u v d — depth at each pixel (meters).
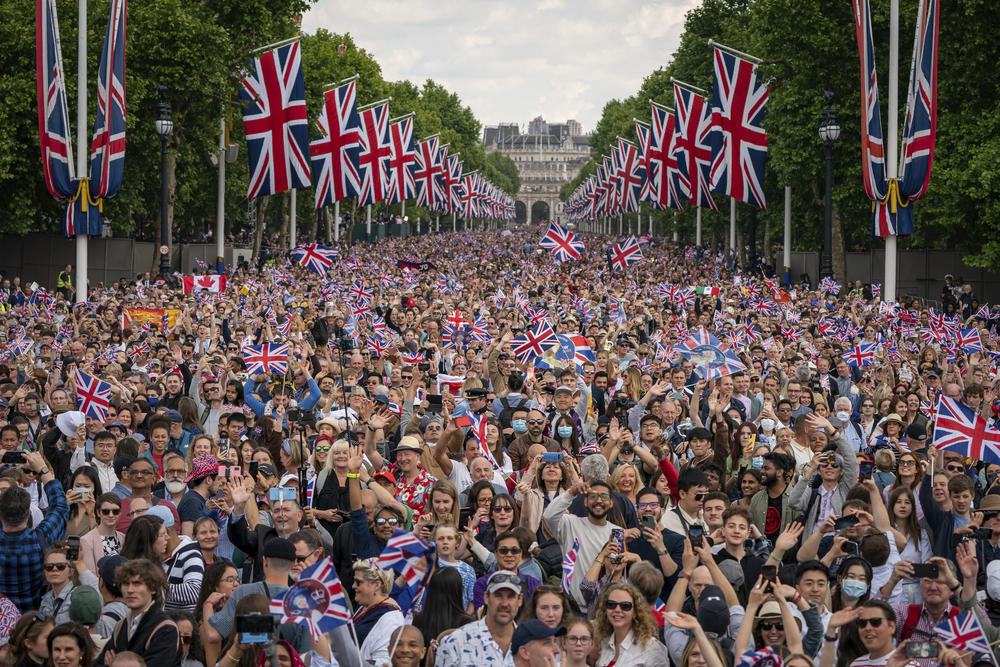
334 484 13.61
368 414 18.34
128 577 9.95
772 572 9.51
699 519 12.73
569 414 17.31
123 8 44.06
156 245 68.94
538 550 11.68
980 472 16.47
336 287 51.25
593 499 11.93
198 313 37.25
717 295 48.78
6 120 53.69
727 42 84.81
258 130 56.34
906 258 62.72
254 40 67.31
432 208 120.25
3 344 30.58
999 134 49.34
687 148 60.97
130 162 61.75
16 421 16.38
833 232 65.81
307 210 99.75
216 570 10.48
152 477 13.50
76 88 54.72
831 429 13.94
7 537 11.91
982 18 51.03
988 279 61.16
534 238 185.75
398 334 32.50
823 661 9.37
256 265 75.69
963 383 25.42
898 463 14.22
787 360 26.92
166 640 9.84
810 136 59.72
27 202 55.97
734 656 9.69
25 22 54.53
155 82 60.06
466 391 15.98
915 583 10.93
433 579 10.40
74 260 66.88
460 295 53.19
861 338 34.53
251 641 8.37
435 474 14.74
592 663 9.76
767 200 73.75
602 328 33.19
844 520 11.82
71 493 13.02
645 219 175.88
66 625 9.56
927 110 43.53
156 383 21.88
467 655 9.27
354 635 9.31
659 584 10.39
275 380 21.45
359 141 67.50
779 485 14.09
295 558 10.42
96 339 29.81
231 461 13.63
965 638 9.31
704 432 15.37
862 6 45.12
